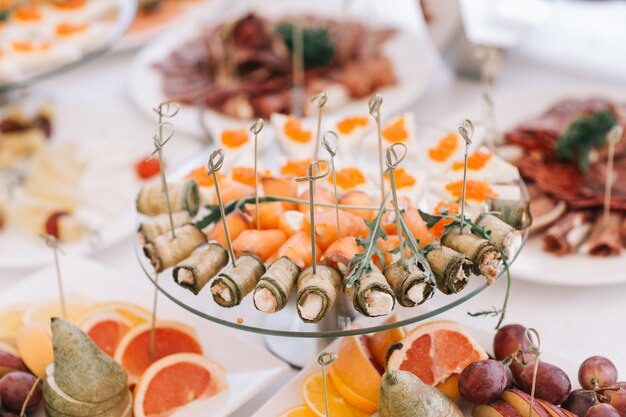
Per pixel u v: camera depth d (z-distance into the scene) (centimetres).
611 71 127
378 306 70
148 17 150
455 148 89
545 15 131
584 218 98
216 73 128
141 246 81
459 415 72
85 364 74
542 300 92
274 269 73
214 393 80
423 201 85
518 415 72
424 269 71
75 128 125
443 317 88
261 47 129
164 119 121
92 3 136
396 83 126
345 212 77
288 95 121
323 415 76
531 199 101
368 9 148
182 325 86
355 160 91
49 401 75
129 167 114
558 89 120
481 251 74
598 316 90
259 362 84
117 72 140
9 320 87
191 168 93
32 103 129
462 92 126
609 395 73
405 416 70
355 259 72
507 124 116
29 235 105
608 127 103
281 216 79
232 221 79
